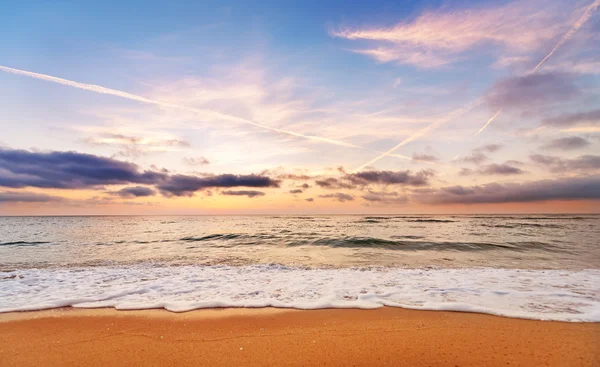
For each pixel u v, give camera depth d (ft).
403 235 80.12
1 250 54.54
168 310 20.34
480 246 56.85
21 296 23.58
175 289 25.84
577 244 58.70
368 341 15.20
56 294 24.13
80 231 107.45
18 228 128.57
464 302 21.70
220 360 13.28
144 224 169.89
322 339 15.52
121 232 100.58
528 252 50.49
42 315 19.34
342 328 17.06
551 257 45.19
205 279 29.84
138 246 61.26
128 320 18.45
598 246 56.34
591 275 30.76
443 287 26.03
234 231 102.94
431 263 40.29
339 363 12.89
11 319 18.63
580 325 16.88
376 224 145.18
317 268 36.14
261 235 82.28
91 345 14.94
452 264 39.32
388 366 12.55
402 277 30.45
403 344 14.76
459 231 94.22
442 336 15.70
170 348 14.57
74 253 50.78
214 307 21.01
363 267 36.76
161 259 43.98
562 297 22.62
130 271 34.04
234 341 15.37
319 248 57.36
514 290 24.75
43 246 60.85
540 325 16.99
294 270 34.76
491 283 27.35
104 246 61.11
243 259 44.09
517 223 143.64
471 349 14.08
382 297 23.17
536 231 91.50
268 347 14.60
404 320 18.24
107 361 13.26
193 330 16.87
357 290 25.34
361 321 18.16
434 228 111.24
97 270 34.73
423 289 25.41
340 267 36.94
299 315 19.35
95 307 20.94
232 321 18.30
